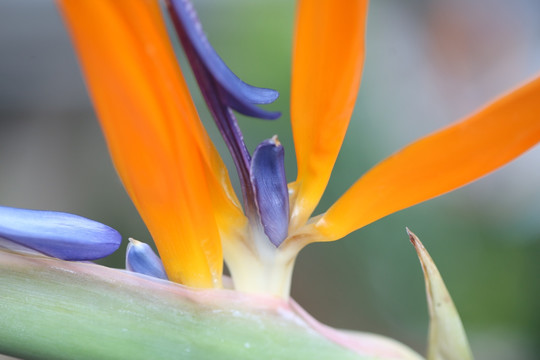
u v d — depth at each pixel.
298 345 0.38
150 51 0.35
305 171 0.38
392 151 0.97
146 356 0.38
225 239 0.38
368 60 1.11
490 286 0.82
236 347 0.38
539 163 0.90
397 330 0.86
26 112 1.25
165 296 0.38
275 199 0.37
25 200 1.16
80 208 1.12
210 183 0.38
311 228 0.38
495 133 0.36
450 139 0.36
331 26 0.35
